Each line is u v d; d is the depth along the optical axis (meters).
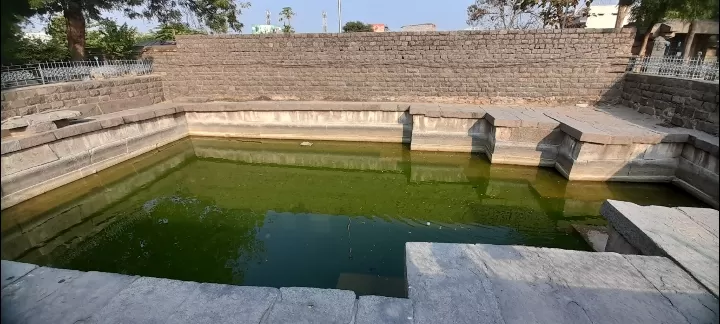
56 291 2.71
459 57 10.99
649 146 7.11
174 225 6.59
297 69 11.80
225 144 10.95
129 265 5.33
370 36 11.23
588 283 2.77
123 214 7.04
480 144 9.58
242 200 7.86
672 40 16.19
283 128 11.14
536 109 10.10
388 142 10.86
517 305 2.53
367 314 2.44
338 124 10.92
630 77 10.01
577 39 10.25
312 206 7.52
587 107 10.38
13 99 7.55
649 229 3.46
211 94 12.30
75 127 7.65
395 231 6.19
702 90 7.19
